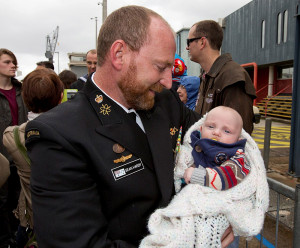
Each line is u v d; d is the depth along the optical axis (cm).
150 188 109
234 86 209
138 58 102
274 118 1464
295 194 140
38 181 93
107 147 102
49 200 90
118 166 102
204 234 106
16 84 343
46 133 94
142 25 101
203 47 242
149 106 111
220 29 244
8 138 173
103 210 103
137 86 104
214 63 230
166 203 112
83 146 96
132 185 104
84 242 89
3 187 257
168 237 102
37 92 178
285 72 1575
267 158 502
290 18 1320
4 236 258
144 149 111
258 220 118
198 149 141
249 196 124
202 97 249
